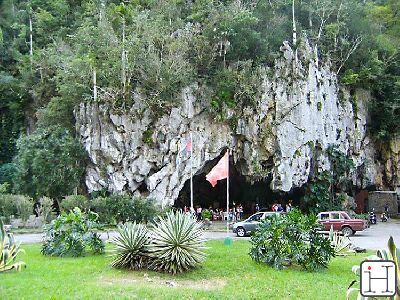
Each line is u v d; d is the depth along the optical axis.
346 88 39.19
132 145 31.59
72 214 15.74
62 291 9.59
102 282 10.85
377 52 40.34
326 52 38.59
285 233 13.58
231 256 15.31
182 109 32.69
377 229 30.47
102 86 32.28
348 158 37.72
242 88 33.88
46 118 33.69
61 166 30.17
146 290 9.83
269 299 9.55
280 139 33.88
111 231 24.27
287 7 40.41
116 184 31.22
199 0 37.41
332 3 40.22
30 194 30.08
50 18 41.44
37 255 15.32
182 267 12.30
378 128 40.94
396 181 40.75
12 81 39.16
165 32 33.75
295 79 35.00
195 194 39.88
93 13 38.28
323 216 26.09
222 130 33.97
